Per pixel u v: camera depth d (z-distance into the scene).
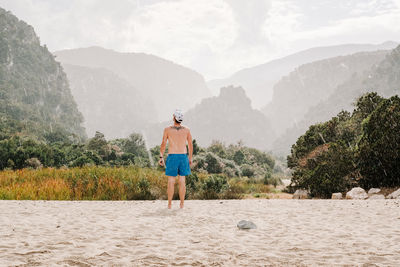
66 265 2.93
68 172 12.94
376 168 11.54
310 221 5.43
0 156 37.94
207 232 4.48
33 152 39.69
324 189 13.04
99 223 5.02
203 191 12.20
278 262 3.11
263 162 80.19
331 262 3.10
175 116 6.78
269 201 8.75
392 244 3.81
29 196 9.23
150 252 3.42
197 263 3.05
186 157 6.82
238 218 5.69
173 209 6.73
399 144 10.82
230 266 2.98
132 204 7.65
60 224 4.88
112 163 44.59
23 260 3.04
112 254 3.31
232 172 38.38
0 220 5.08
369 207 6.98
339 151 12.96
